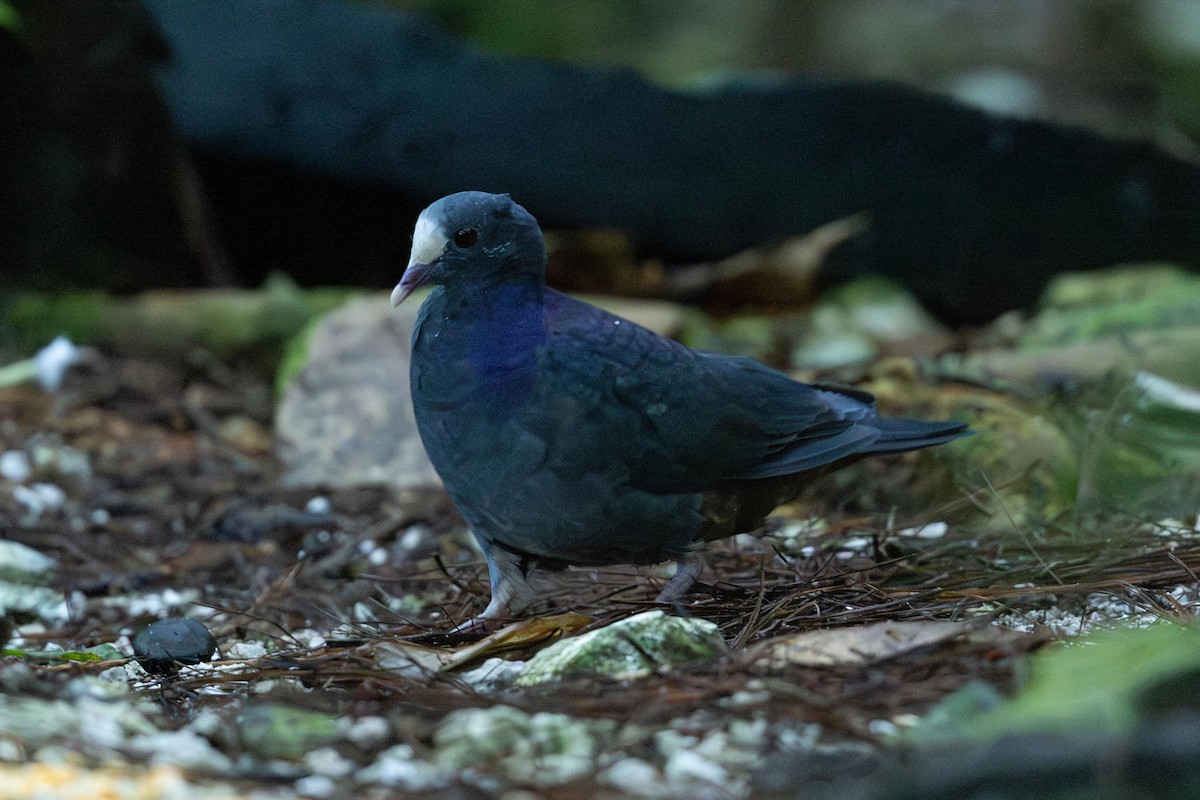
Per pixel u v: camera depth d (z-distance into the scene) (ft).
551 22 81.41
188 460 39.88
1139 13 83.61
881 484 34.22
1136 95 75.51
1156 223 55.62
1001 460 34.12
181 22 50.90
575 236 53.42
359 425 39.88
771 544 29.01
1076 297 52.42
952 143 55.26
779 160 54.95
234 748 18.47
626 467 23.53
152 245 51.13
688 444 23.93
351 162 52.85
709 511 24.58
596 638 20.74
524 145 53.98
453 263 23.70
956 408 36.81
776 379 25.50
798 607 24.13
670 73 82.02
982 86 74.28
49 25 47.21
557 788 16.57
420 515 35.83
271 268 54.39
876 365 41.27
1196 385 38.47
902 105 55.06
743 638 22.34
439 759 17.75
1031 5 88.12
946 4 90.74
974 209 55.47
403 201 53.93
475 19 79.36
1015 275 55.88
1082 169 55.36
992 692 17.60
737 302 53.36
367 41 53.21
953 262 55.77
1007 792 14.61
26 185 48.93
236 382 45.96
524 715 18.62
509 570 24.95
